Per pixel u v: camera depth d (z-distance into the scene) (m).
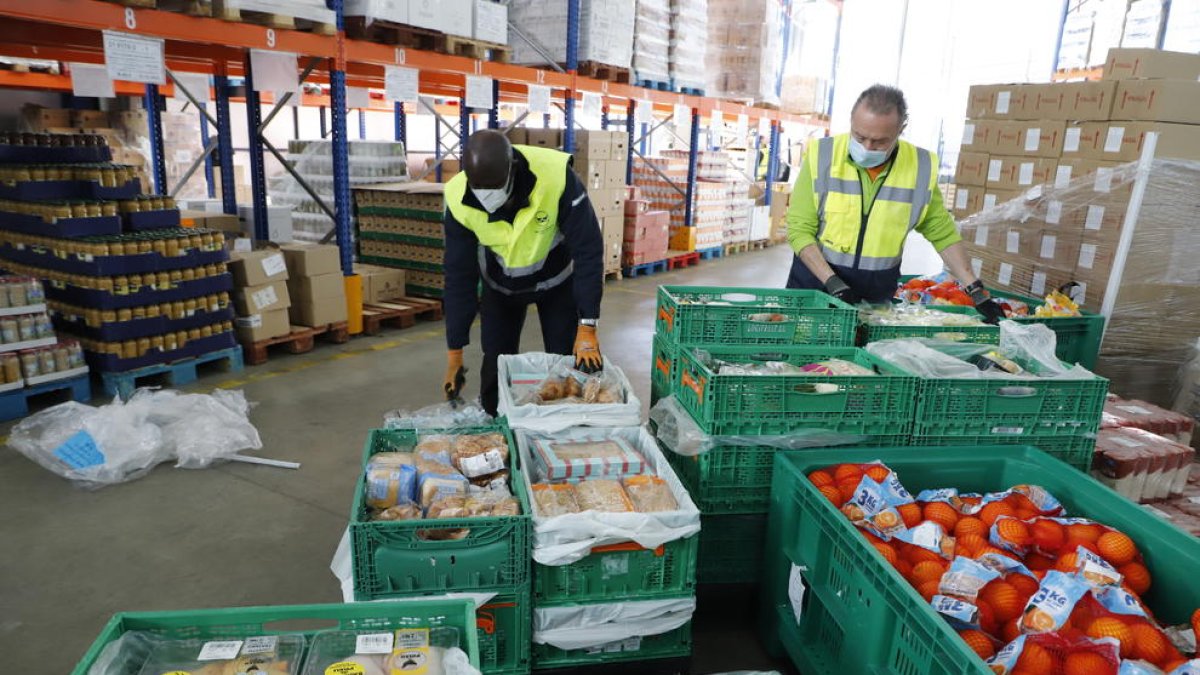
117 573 2.55
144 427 3.45
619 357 5.37
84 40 4.71
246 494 3.15
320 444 3.68
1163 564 1.86
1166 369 3.76
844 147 2.92
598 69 7.43
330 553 2.72
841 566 1.83
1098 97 3.63
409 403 4.29
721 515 2.28
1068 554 1.81
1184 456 2.62
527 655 1.88
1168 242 3.54
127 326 4.12
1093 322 3.28
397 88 5.36
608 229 8.00
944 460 2.20
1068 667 1.43
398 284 6.30
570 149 7.30
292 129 13.66
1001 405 2.28
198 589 2.48
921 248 9.15
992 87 4.25
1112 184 3.52
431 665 1.26
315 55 4.91
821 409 2.19
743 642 2.29
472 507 1.86
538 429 2.27
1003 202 4.21
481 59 6.00
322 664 1.29
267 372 4.79
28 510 2.96
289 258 5.21
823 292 2.98
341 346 5.47
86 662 1.20
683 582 1.92
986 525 1.97
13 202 4.25
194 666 1.27
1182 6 8.65
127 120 8.54
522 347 5.60
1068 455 2.35
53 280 4.20
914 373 2.22
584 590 1.88
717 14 9.78
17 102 9.03
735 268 9.77
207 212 6.42
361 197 6.77
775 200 12.60
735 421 2.16
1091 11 9.80
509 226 2.55
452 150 8.60
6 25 4.36
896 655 1.62
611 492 1.98
